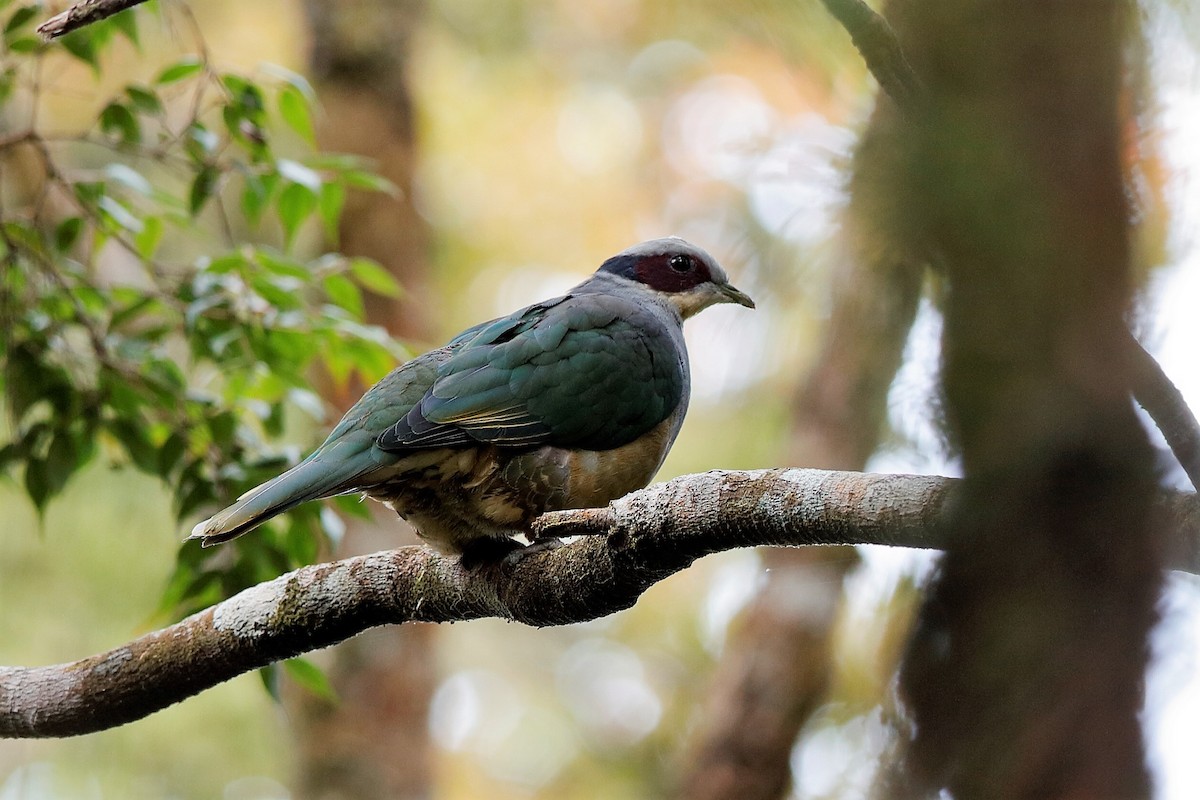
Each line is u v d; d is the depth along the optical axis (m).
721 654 16.14
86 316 10.48
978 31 3.48
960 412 3.57
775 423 15.30
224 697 17.69
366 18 17.80
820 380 13.59
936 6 3.56
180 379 10.73
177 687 8.60
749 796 14.52
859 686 12.59
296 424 16.73
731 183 15.25
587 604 7.67
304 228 19.20
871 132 4.04
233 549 10.49
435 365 9.12
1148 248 3.67
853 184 4.00
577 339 9.13
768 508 6.41
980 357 3.51
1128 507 3.41
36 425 10.60
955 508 3.65
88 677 8.59
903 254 3.86
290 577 8.48
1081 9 3.40
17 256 10.62
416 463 8.48
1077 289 3.43
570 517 7.16
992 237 3.47
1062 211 3.43
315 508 10.12
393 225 17.73
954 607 3.61
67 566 17.00
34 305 10.65
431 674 17.59
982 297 3.50
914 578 5.16
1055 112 3.43
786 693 14.46
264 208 10.58
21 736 8.88
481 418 8.62
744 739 14.56
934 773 3.54
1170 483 3.50
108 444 11.37
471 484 8.65
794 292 12.34
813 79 5.75
